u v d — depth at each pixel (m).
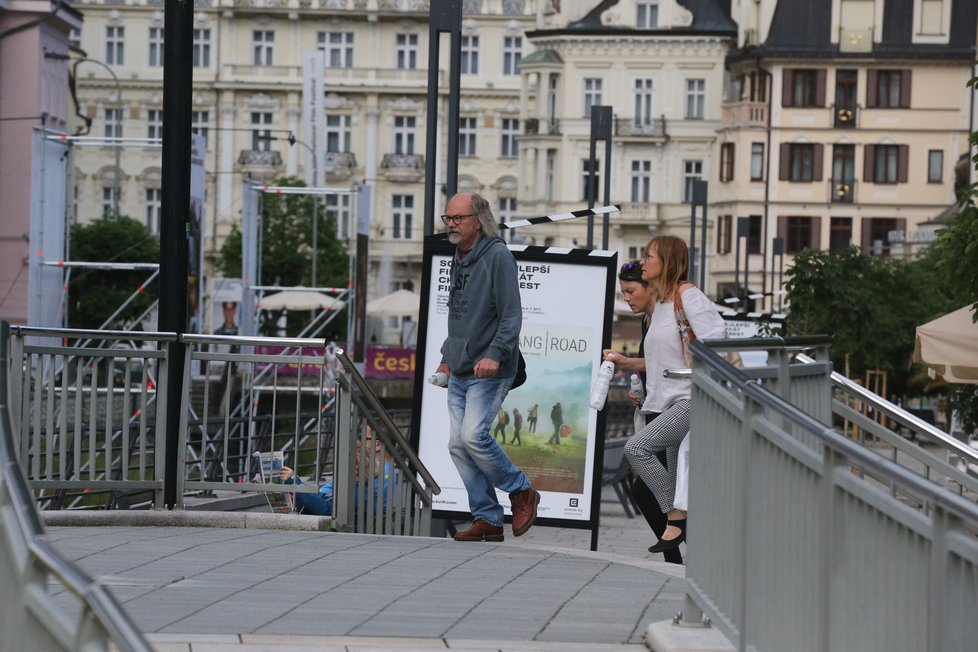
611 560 24.61
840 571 12.90
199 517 27.31
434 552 24.59
